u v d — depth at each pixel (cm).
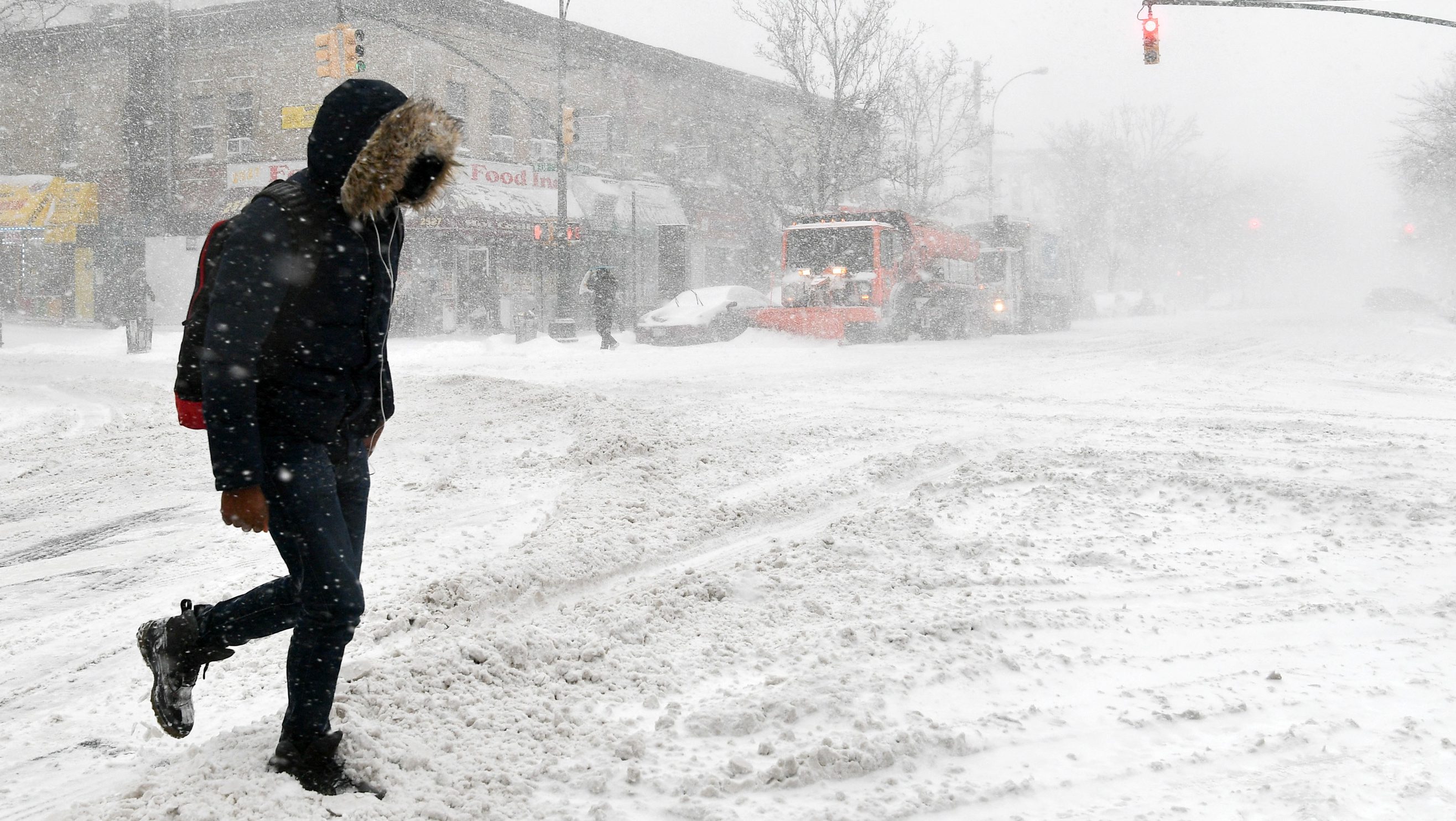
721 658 384
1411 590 480
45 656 421
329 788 270
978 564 516
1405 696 356
